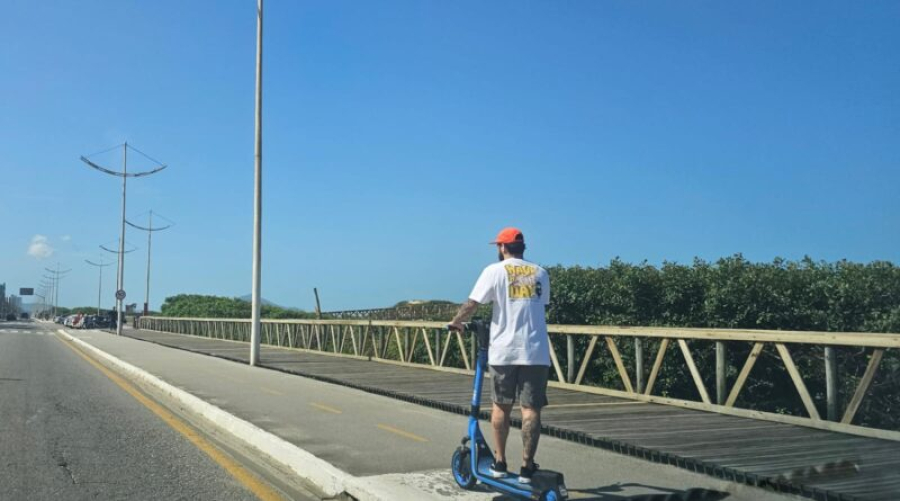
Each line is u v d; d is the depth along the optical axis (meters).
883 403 9.48
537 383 5.24
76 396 12.72
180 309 58.34
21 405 11.46
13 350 26.73
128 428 9.47
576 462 6.84
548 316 13.79
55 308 151.12
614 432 8.04
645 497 5.59
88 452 7.93
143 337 38.84
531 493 5.01
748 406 11.00
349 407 10.52
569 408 10.03
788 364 8.62
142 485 6.54
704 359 11.47
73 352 26.52
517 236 5.49
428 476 6.27
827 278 10.60
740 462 6.48
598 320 13.09
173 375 15.29
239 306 49.91
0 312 162.88
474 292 5.34
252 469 7.22
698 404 9.80
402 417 9.59
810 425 8.32
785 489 5.71
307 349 24.41
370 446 7.62
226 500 6.10
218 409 10.20
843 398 9.84
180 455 7.83
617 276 13.30
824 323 10.33
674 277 12.18
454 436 8.22
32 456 7.68
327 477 6.43
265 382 13.96
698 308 11.86
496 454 5.39
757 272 11.17
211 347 27.28
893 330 9.48
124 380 15.76
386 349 19.56
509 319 5.28
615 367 12.88
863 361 9.68
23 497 6.12
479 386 5.65
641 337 10.98
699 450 7.02
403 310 24.98
